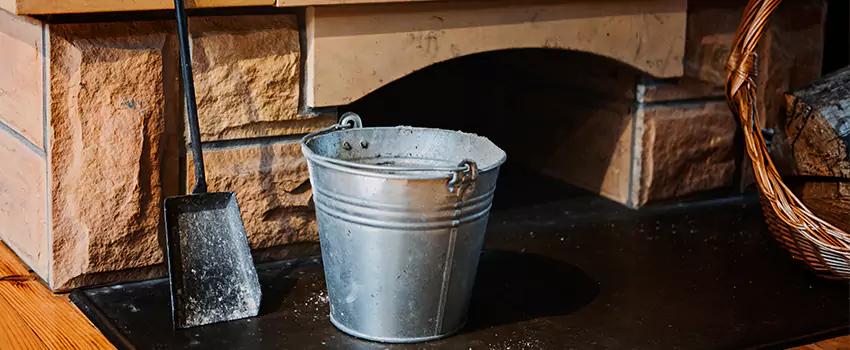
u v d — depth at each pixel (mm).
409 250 1671
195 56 1950
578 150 2812
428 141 1950
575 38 2299
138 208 1964
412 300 1727
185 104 1979
